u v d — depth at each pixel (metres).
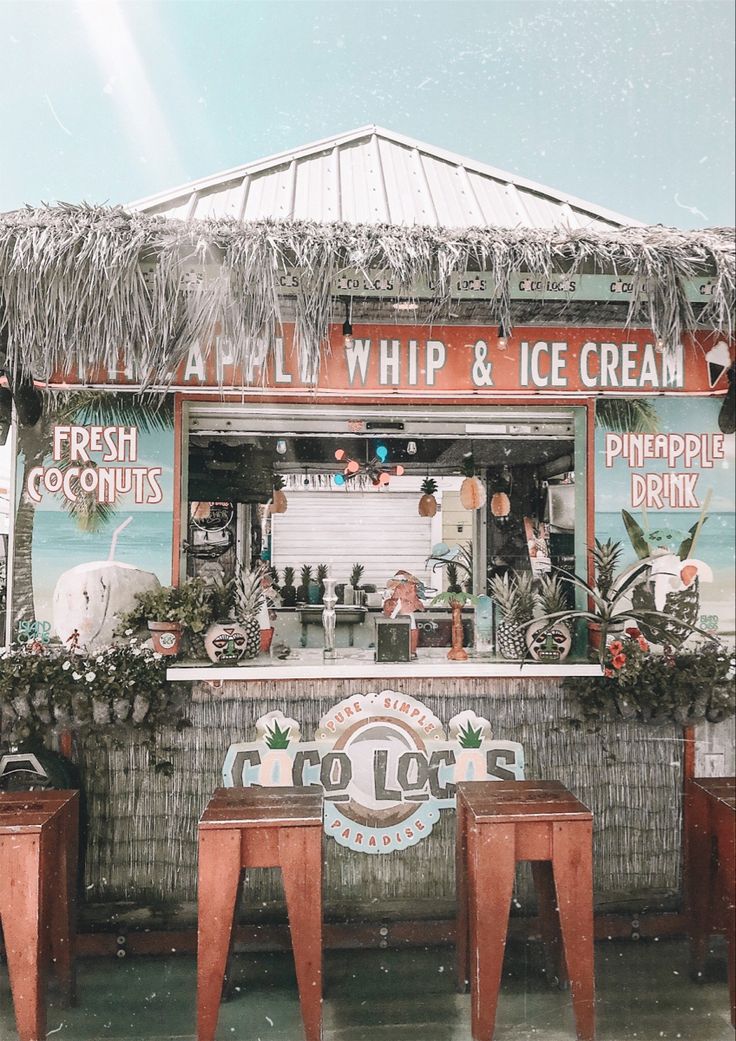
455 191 3.23
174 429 3.14
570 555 3.42
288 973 2.88
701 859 2.86
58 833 2.59
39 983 2.38
